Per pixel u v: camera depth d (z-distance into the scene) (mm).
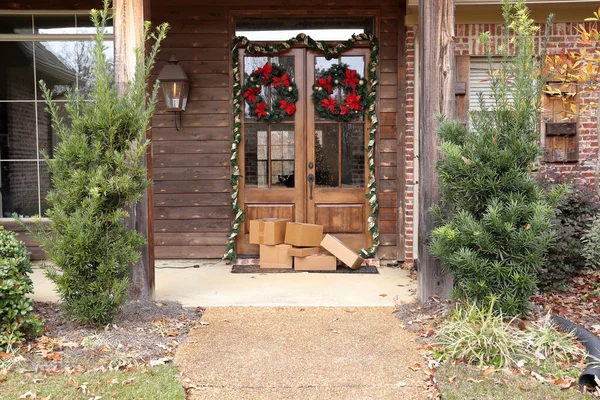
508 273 3369
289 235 5598
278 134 5977
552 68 5074
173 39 5871
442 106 3975
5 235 3691
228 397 2715
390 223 5938
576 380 2797
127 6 3928
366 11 5789
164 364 3051
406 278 5203
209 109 5934
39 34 6000
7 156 6078
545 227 3328
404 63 5789
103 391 2672
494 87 3627
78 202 3398
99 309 3410
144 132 3520
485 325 3195
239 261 5863
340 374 2963
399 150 5848
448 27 3953
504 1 3732
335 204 5996
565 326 3410
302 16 5848
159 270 5523
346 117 5879
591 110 5594
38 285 4844
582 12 5480
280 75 5887
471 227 3385
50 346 3184
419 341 3418
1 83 6039
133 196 3496
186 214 6016
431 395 2709
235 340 3461
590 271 4559
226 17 5852
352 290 4715
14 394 2619
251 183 6016
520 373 2900
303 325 3748
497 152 3457
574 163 5637
